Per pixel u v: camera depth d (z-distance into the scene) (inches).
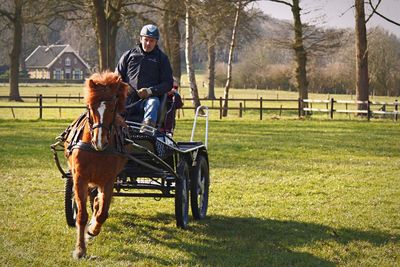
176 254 323.6
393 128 1229.7
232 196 500.4
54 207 438.6
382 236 376.5
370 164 717.9
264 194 512.7
